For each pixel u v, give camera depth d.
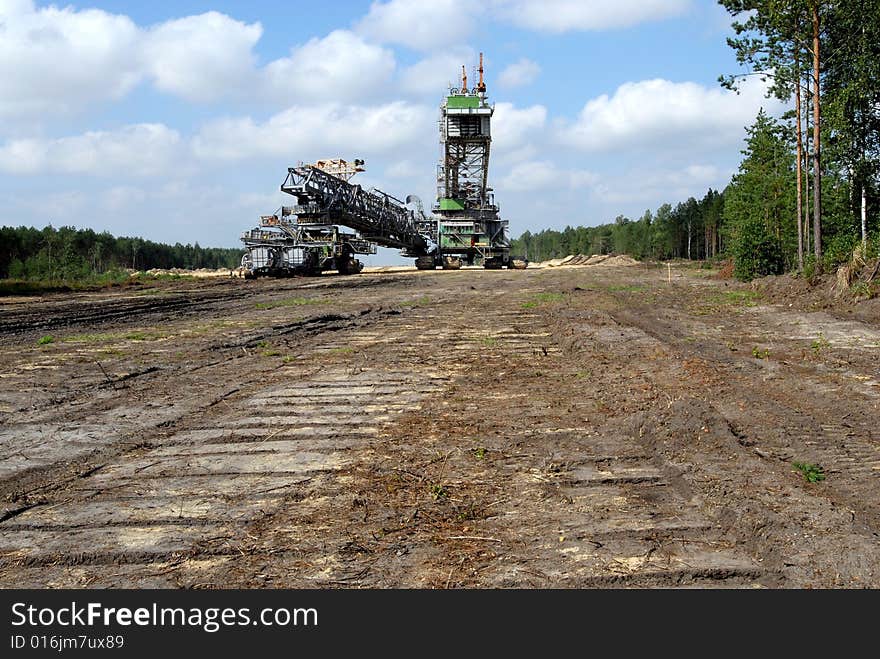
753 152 38.44
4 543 4.22
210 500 4.86
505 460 5.59
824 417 6.97
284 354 11.96
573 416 6.98
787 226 33.56
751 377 8.95
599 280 34.88
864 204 28.92
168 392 8.78
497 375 9.43
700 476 4.91
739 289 24.14
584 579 3.56
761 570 3.59
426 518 4.41
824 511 4.17
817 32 23.44
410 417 7.12
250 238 46.16
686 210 103.81
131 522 4.49
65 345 13.34
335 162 54.38
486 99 54.47
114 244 117.81
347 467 5.51
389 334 14.54
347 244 49.84
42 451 6.21
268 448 6.14
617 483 4.98
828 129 26.97
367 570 3.75
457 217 58.56
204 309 21.95
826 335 12.94
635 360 9.98
